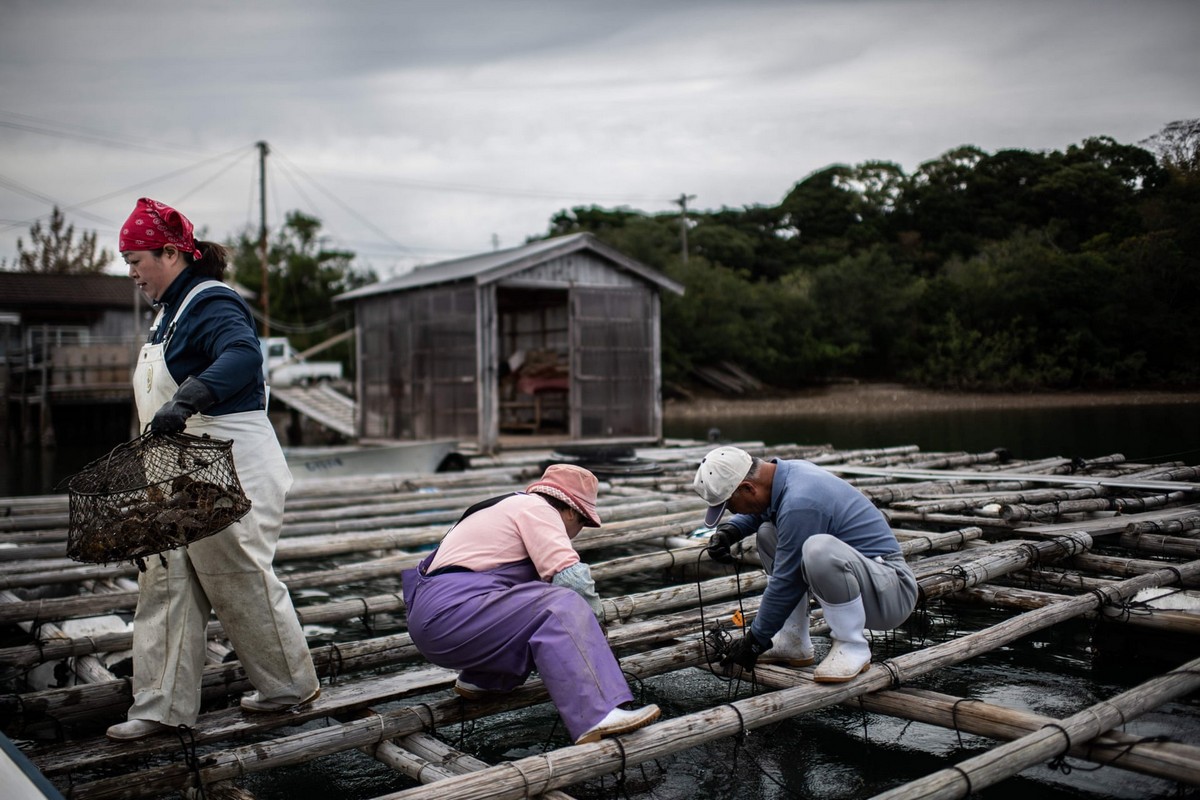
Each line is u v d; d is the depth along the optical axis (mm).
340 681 4227
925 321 30969
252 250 43312
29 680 4461
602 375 12898
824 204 50406
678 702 3883
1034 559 4863
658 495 8008
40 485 14406
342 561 7129
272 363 26547
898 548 3414
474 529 3176
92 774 3137
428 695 3812
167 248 2936
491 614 2959
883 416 22656
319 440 23719
